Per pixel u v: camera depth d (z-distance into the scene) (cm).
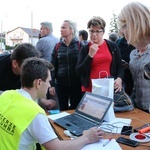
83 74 227
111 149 122
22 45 163
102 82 177
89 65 220
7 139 110
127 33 92
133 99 217
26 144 113
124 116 178
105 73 222
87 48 233
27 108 115
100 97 167
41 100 196
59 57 279
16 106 116
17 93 124
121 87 200
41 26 385
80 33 472
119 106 189
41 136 111
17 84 184
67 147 116
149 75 119
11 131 111
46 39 370
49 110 196
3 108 119
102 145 127
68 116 174
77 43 276
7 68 180
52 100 207
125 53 253
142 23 86
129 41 92
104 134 143
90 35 229
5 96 125
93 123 157
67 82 279
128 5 93
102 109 160
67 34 272
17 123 111
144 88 200
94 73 225
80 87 280
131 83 237
